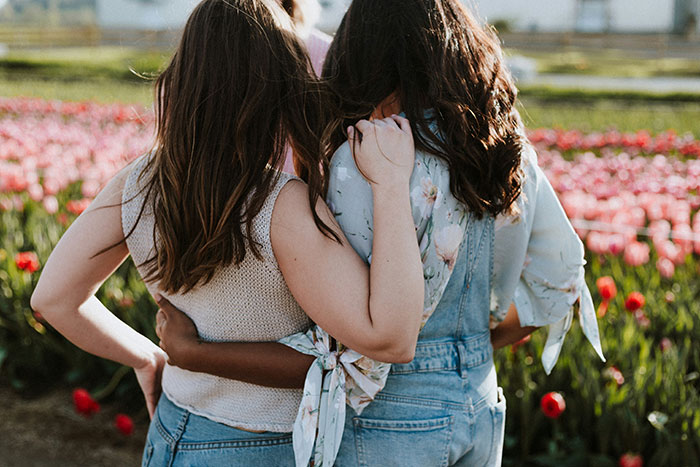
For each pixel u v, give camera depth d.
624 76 29.00
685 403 2.73
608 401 2.78
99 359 3.69
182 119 1.30
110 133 8.81
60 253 1.42
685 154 8.86
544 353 1.72
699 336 3.31
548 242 1.58
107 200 1.41
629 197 5.11
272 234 1.30
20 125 9.05
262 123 1.29
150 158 1.40
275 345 1.38
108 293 3.68
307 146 1.33
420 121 1.38
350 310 1.27
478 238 1.47
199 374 1.44
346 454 1.44
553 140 9.51
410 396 1.44
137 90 18.80
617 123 13.95
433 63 1.39
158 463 1.46
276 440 1.42
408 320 1.26
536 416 2.89
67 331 1.49
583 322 1.68
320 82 1.39
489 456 1.54
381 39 1.43
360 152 1.34
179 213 1.31
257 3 1.33
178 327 1.40
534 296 1.62
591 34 39.75
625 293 3.77
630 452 2.73
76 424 3.49
